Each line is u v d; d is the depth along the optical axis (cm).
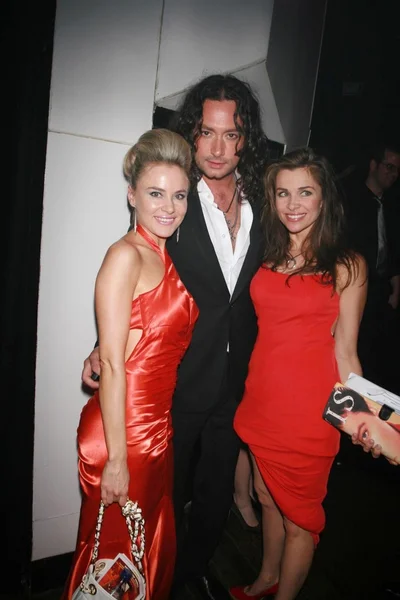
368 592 188
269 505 168
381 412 134
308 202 143
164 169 119
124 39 155
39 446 171
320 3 230
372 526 238
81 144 155
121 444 116
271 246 157
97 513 124
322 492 151
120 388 115
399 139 266
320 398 145
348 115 259
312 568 201
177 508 171
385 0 250
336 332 151
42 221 150
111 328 114
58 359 167
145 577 127
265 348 151
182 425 161
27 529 170
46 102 138
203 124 151
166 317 123
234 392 171
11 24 128
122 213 168
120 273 114
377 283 282
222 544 212
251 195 167
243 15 188
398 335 300
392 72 262
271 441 149
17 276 143
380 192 271
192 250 151
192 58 174
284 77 219
